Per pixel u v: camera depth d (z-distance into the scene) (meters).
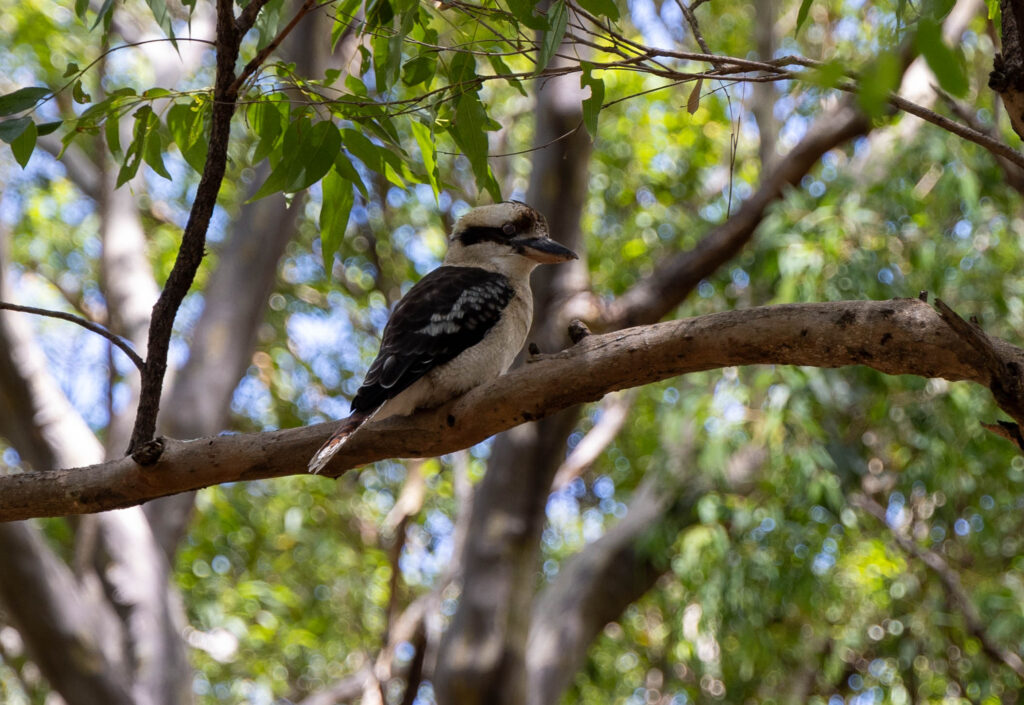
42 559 11.20
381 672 14.22
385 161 5.25
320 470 5.17
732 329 4.54
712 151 19.14
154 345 5.24
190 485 5.38
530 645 13.12
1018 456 13.52
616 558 13.76
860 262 12.18
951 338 4.12
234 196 18.16
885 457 15.00
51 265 19.83
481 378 6.09
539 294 12.20
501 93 18.41
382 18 4.84
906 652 13.71
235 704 17.36
